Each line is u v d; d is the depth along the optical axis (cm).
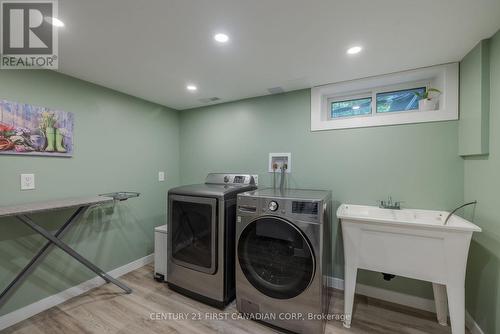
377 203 205
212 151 296
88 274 216
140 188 269
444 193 183
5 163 165
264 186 259
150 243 281
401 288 196
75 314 180
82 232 213
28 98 177
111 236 238
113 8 116
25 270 163
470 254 166
